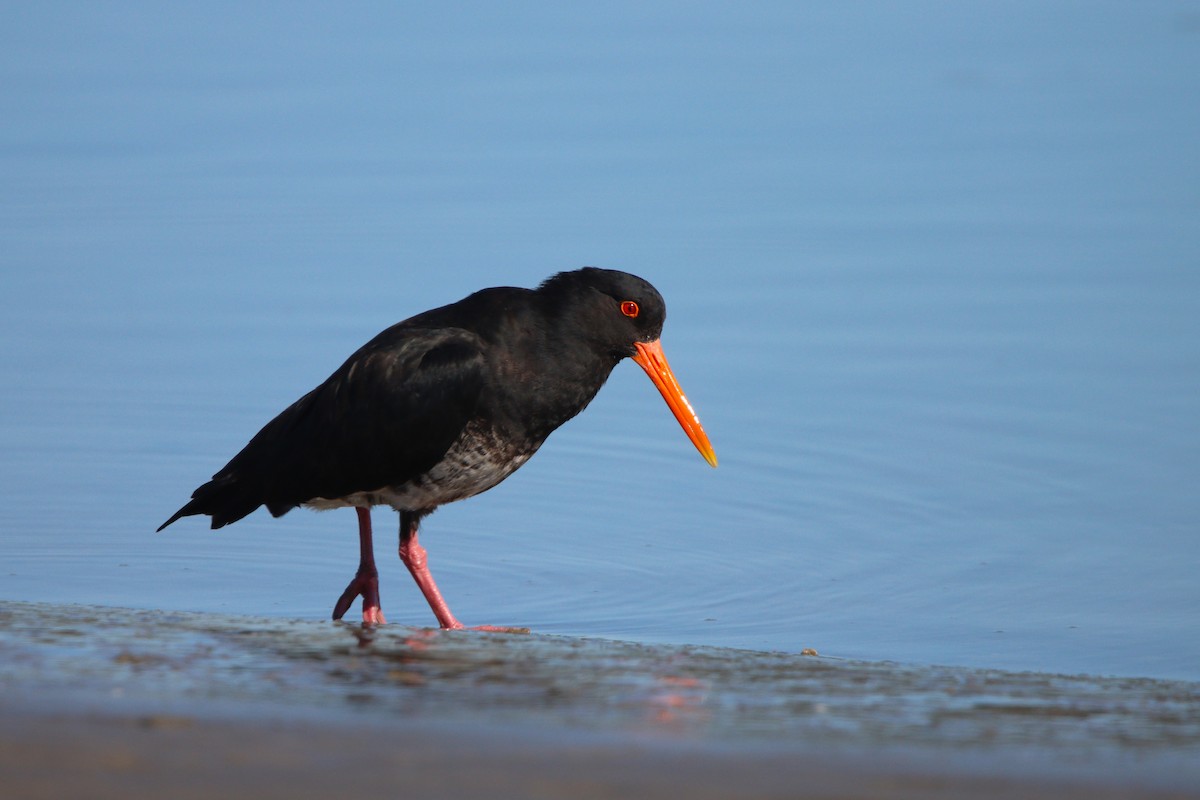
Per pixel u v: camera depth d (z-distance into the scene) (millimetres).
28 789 6574
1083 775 7555
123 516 16750
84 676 9008
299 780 6820
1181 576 14844
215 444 18938
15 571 15016
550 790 6820
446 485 13820
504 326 13727
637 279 13969
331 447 13609
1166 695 9758
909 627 13555
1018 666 12398
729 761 7465
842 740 8156
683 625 13656
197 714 8016
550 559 15641
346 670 9539
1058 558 15391
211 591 14648
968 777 7406
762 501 17172
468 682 9344
